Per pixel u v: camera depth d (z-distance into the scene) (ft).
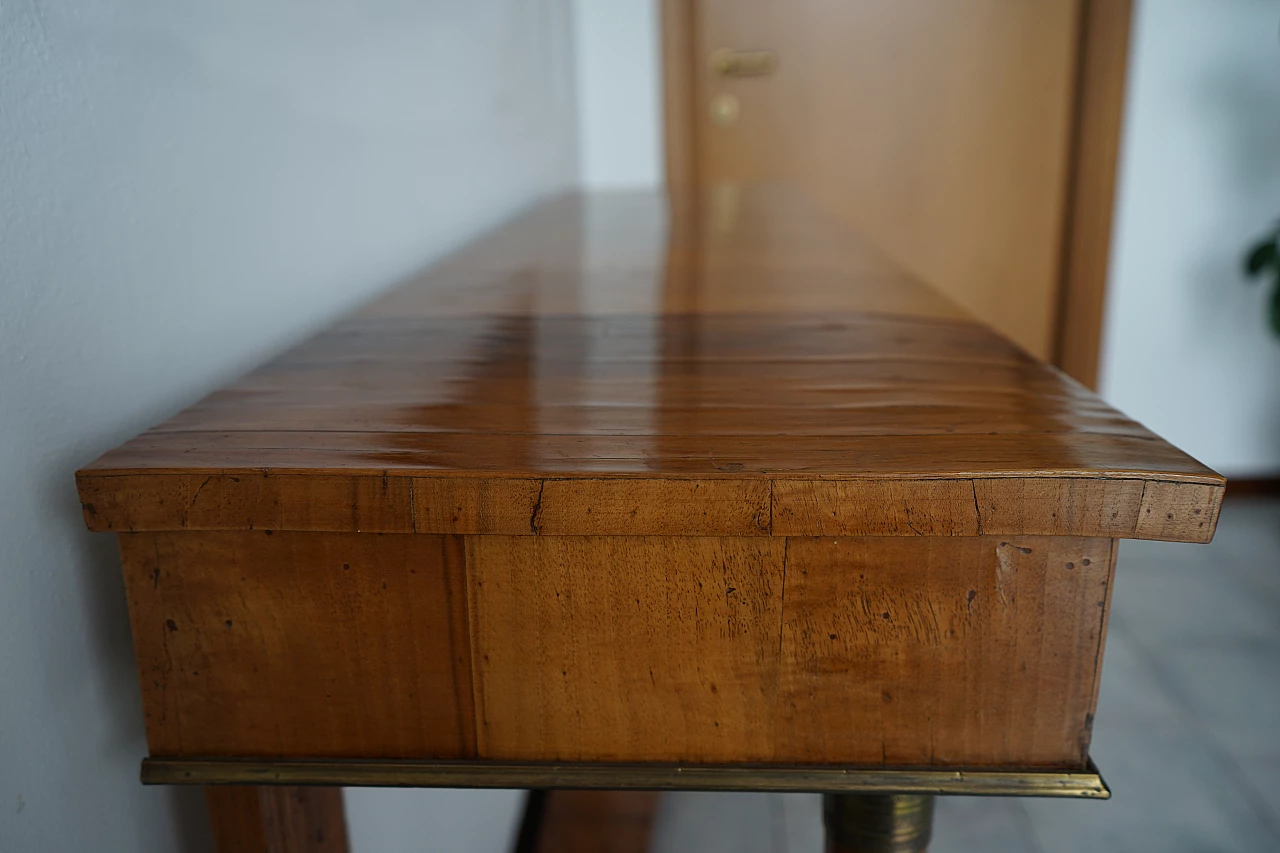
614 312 2.29
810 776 1.36
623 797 4.91
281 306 2.23
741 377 1.70
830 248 3.29
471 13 3.94
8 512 1.36
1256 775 4.73
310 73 2.38
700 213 4.39
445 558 1.30
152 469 1.25
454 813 3.52
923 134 8.05
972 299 8.39
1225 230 7.77
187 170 1.82
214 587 1.33
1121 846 4.33
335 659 1.36
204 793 1.82
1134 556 7.09
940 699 1.33
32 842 1.40
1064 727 1.34
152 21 1.70
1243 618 6.18
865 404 1.52
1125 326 8.05
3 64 1.34
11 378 1.36
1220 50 7.41
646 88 8.16
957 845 4.36
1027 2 7.63
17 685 1.37
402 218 3.11
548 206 4.83
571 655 1.34
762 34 8.01
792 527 1.22
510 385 1.66
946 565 1.27
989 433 1.36
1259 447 8.20
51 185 1.44
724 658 1.33
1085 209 7.85
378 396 1.60
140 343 1.67
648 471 1.22
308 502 1.25
